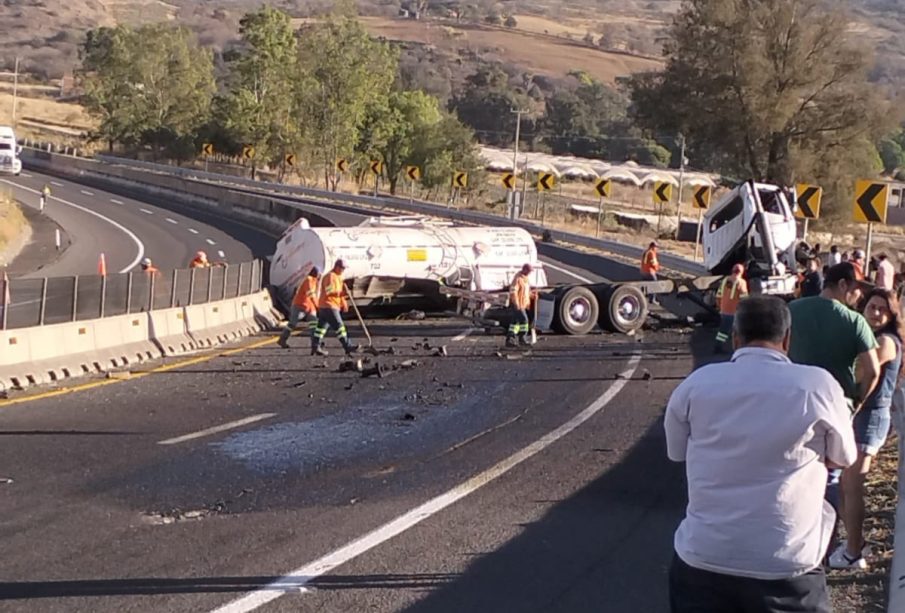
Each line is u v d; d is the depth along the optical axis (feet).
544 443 42.88
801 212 106.93
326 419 46.91
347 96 321.52
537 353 72.02
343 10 325.01
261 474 36.45
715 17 203.62
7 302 54.39
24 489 33.42
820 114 205.36
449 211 209.97
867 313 27.17
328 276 68.33
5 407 47.26
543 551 28.50
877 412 25.67
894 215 266.77
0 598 23.75
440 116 335.06
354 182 344.69
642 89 220.64
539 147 537.24
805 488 14.20
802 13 203.82
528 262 90.17
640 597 24.95
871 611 23.45
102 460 37.76
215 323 75.77
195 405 49.47
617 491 35.40
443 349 70.08
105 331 62.28
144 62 399.03
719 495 14.33
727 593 14.25
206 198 222.48
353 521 30.91
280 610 23.41
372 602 24.12
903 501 23.34
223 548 27.96
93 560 26.68
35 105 559.38
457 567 26.89
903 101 203.62
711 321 88.74
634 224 239.50
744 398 14.30
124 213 200.95
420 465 38.47
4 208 173.88
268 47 363.15
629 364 67.77
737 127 207.51
